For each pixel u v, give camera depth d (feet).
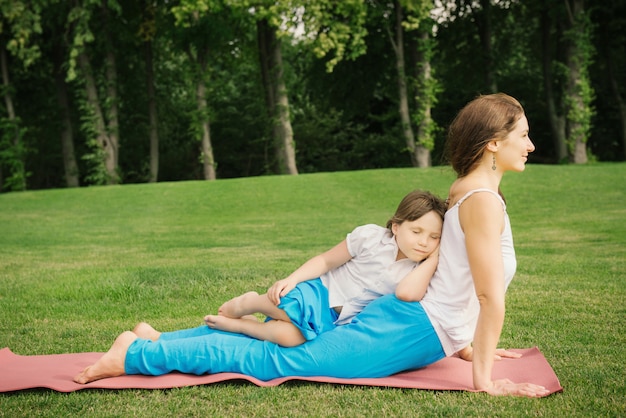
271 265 28.35
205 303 21.12
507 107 12.28
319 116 120.67
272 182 69.72
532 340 15.90
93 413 11.09
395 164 117.70
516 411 10.90
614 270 25.23
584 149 87.92
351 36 92.53
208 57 92.94
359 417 10.77
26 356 14.69
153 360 12.76
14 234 44.32
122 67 100.58
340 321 13.23
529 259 28.81
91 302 21.65
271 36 91.15
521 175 68.08
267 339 12.92
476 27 101.19
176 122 116.16
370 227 13.43
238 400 11.58
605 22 96.37
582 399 11.51
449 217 12.30
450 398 11.59
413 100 99.55
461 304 12.44
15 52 83.20
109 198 65.98
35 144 114.11
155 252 34.40
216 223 49.42
